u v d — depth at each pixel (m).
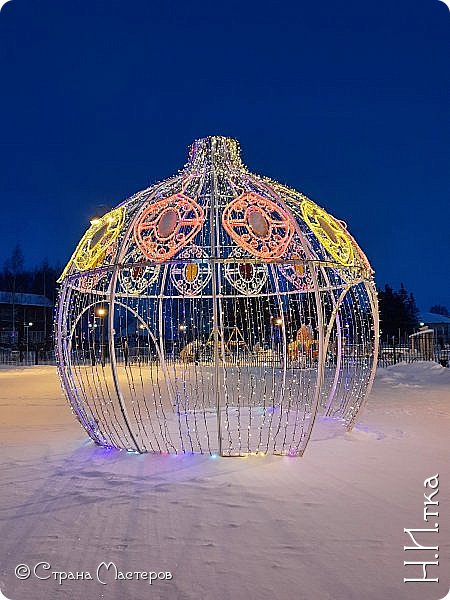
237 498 5.26
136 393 14.66
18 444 7.71
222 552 4.08
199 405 11.93
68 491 5.52
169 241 6.84
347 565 3.86
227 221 6.88
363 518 4.74
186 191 7.76
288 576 3.71
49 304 51.69
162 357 11.70
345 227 8.06
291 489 5.52
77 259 7.67
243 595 3.47
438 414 10.38
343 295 9.33
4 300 49.69
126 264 6.82
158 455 6.90
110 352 6.98
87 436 8.25
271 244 6.80
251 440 7.77
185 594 3.50
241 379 18.12
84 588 3.61
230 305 15.13
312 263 6.74
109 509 5.00
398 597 3.45
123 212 7.42
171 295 12.27
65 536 4.41
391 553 4.06
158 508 5.00
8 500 5.27
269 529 4.50
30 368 26.97
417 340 30.94
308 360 21.59
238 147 7.80
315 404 6.75
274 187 7.63
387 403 12.12
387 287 51.53
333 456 6.82
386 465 6.42
